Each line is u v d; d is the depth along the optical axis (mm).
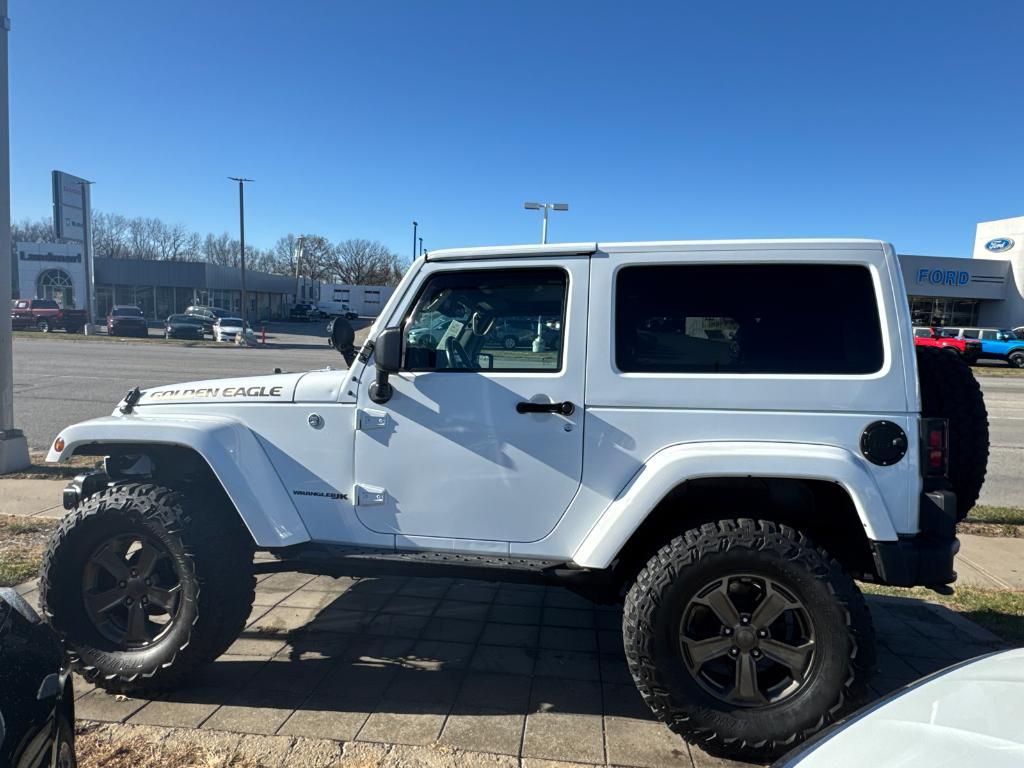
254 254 91938
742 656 2676
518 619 4020
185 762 2592
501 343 3020
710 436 2770
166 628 3090
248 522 3018
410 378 3004
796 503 2951
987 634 3961
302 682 3225
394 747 2713
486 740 2781
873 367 2695
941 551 2574
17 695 1880
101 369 17328
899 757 1751
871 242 2748
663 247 2873
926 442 2646
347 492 3090
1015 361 30484
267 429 3168
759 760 2633
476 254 3006
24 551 4809
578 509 2887
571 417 2867
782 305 2801
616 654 3596
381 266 96125
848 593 2570
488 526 2977
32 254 42969
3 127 6918
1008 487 7703
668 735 2855
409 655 3529
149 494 3082
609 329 2863
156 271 52219
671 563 2672
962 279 40875
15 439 7090
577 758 2680
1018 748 1668
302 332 45875
